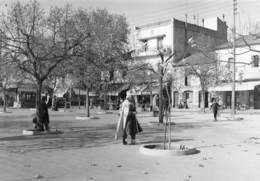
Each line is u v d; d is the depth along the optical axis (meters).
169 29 57.34
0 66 17.20
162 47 56.84
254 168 9.22
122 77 38.38
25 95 54.75
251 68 46.66
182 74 48.47
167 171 8.83
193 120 28.86
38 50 17.62
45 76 17.70
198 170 8.95
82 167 9.28
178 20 57.66
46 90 34.06
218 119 29.97
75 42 18.02
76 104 64.50
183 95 54.12
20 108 52.47
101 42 20.98
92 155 11.19
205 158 10.62
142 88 48.56
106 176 8.27
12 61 16.89
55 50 17.81
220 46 48.62
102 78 31.36
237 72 47.41
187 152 11.30
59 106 58.78
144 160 10.34
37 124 17.50
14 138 15.51
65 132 18.42
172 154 11.06
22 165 9.48
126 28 31.14
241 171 8.84
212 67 42.50
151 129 20.67
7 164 9.59
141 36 61.12
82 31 18.39
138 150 12.26
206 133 18.34
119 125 14.57
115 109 51.12
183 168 9.20
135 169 9.06
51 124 23.84
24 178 7.98
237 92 49.66
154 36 59.06
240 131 19.48
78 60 19.03
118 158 10.65
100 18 23.67
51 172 8.65
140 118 30.94
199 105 52.25
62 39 18.08
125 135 13.70
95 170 8.92
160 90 23.45
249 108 48.16
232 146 13.34
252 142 14.59
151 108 46.88
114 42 28.81
